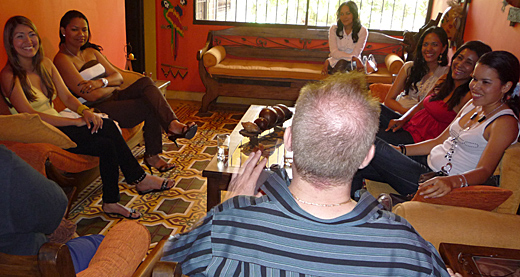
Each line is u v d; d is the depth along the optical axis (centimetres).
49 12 340
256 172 104
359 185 258
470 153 234
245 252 76
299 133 78
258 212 79
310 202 79
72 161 267
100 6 412
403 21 584
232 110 570
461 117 248
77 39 331
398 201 231
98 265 136
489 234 174
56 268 106
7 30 257
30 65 277
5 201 124
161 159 371
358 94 79
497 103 220
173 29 598
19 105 265
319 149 75
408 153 270
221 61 562
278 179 82
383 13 584
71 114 317
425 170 249
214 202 258
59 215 138
